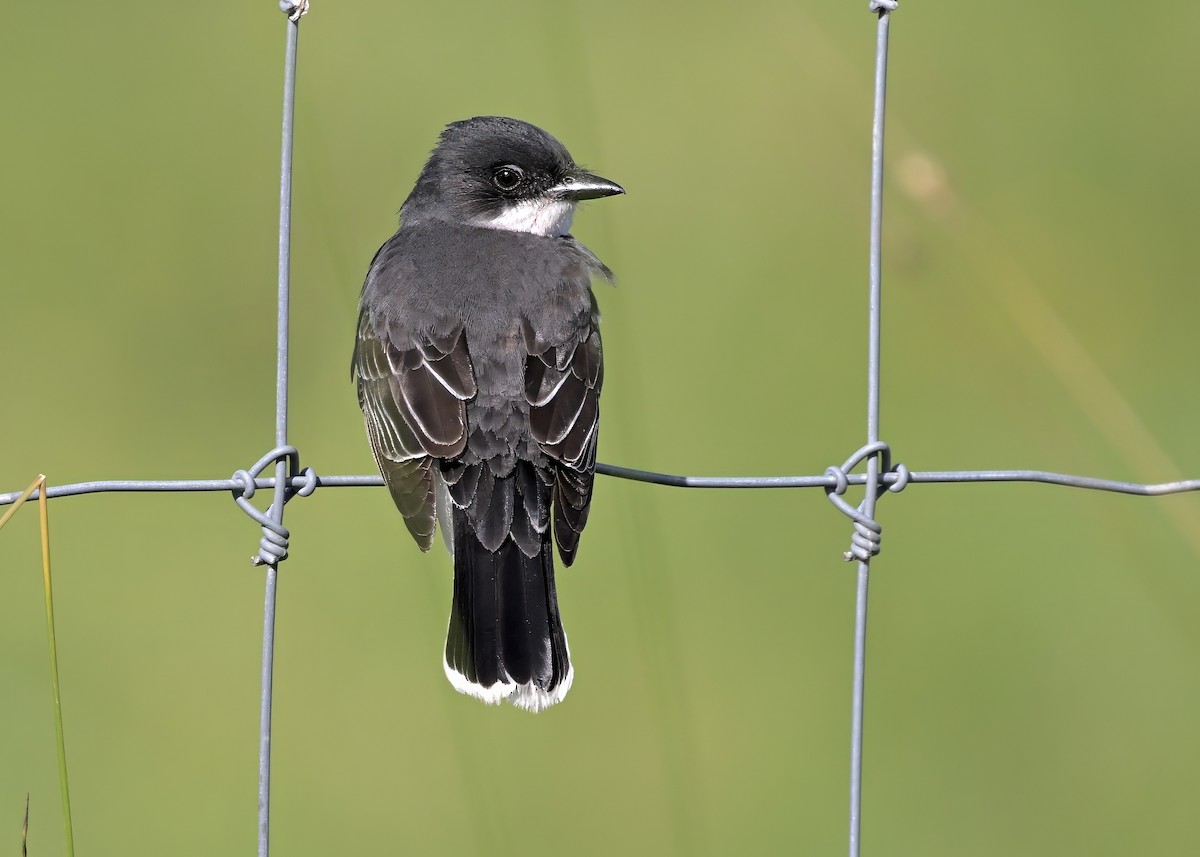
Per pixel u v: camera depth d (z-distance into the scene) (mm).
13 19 15117
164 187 13758
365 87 14203
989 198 13844
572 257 9023
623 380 11797
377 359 8648
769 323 12977
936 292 12180
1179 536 11961
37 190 13680
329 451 12297
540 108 13984
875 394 7508
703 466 12125
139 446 12445
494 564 8102
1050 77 14828
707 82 14516
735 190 13844
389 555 11781
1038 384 12117
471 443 8305
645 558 10844
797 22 14875
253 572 11820
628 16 15305
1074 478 7793
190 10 15188
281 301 7234
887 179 13297
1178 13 15516
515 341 8477
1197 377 12836
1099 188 13719
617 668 10969
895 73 14766
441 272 8719
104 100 14383
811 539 12039
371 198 13148
